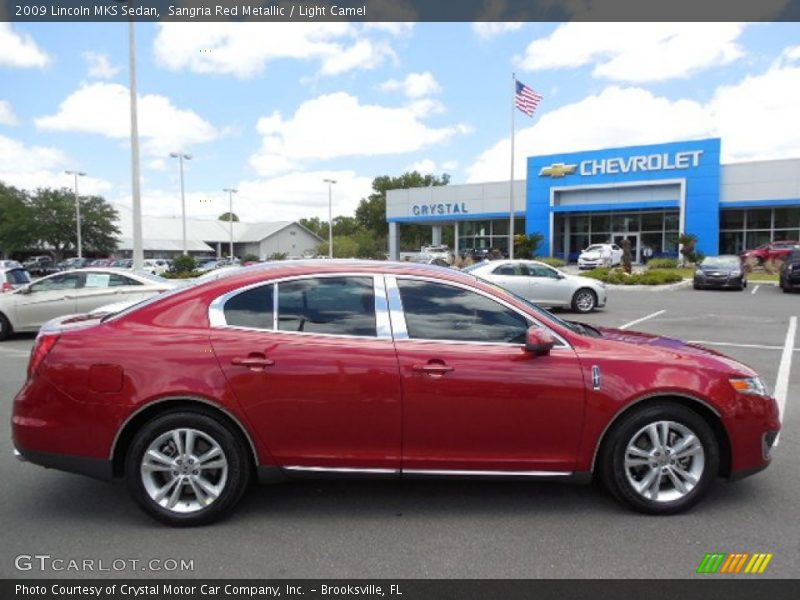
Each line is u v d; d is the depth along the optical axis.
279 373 3.50
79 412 3.48
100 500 3.97
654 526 3.57
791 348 9.88
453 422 3.55
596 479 4.25
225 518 3.67
